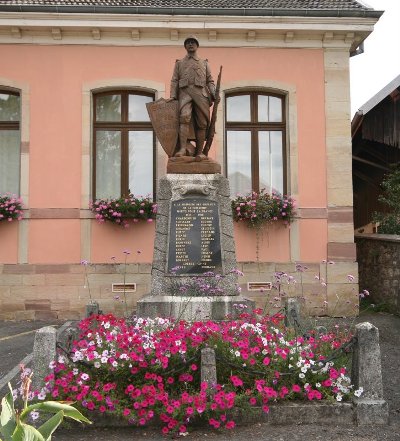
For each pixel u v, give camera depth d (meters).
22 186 10.23
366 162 13.10
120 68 10.48
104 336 4.68
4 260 10.12
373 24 10.40
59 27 10.22
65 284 10.12
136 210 10.10
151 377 4.27
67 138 10.35
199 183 6.61
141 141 10.79
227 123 10.77
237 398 4.21
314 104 10.59
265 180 10.82
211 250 6.46
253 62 10.59
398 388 5.30
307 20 10.34
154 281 6.39
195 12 10.16
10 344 7.52
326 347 4.89
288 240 10.38
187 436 4.04
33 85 10.37
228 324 4.94
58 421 2.57
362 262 11.57
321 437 4.02
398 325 8.64
